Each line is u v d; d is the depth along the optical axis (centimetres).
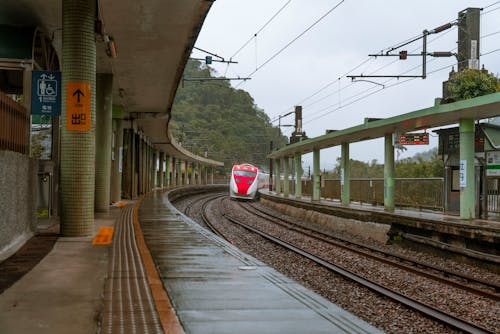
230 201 4516
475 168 1755
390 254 1470
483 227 1300
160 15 1272
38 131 1438
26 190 1045
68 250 938
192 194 5391
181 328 484
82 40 1059
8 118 923
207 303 585
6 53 1261
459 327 728
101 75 1898
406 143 2055
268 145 8919
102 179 1866
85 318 508
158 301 586
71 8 1053
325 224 2450
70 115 1075
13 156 925
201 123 8888
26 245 987
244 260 893
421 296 964
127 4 1194
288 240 1889
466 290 998
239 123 9188
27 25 1323
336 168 5356
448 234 1463
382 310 862
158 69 1859
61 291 621
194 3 1188
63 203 1102
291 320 518
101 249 955
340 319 524
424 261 1425
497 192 1672
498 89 2180
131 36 1453
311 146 3077
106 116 1889
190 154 5997
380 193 2625
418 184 2236
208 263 859
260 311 552
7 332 460
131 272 759
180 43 1523
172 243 1109
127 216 1766
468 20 2233
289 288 669
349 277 1107
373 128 2012
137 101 2552
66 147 1085
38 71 1160
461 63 2266
